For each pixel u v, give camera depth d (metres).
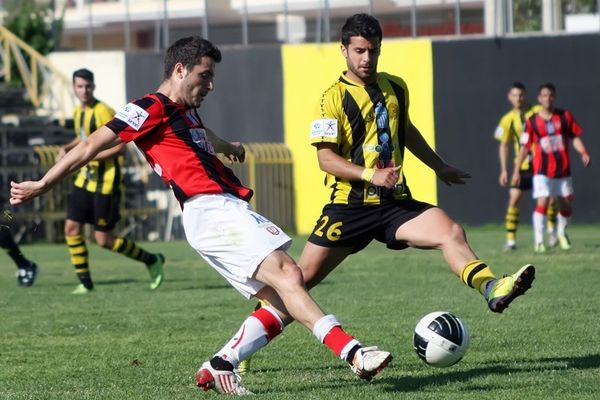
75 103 88.00
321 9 80.38
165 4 84.56
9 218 20.73
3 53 92.81
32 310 35.72
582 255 51.38
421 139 23.80
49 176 19.34
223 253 19.56
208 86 20.00
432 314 21.06
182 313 34.09
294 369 23.41
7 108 87.00
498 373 22.02
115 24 98.44
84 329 30.75
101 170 40.75
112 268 54.31
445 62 77.00
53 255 65.75
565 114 53.09
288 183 79.50
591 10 78.81
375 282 42.16
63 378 22.97
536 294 36.25
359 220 22.34
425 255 55.94
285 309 20.23
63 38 104.69
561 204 54.44
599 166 76.06
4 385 22.20
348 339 18.73
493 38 76.69
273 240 19.42
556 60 76.31
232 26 87.00
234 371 20.59
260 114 80.44
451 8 80.50
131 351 26.53
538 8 77.69
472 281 21.16
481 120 76.94
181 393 20.67
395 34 82.38
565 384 20.55
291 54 79.56
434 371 22.55
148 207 81.69
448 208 77.00
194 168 19.73
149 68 82.94
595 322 29.39
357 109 22.38
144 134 19.64
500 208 77.06
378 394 19.91
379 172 21.42
